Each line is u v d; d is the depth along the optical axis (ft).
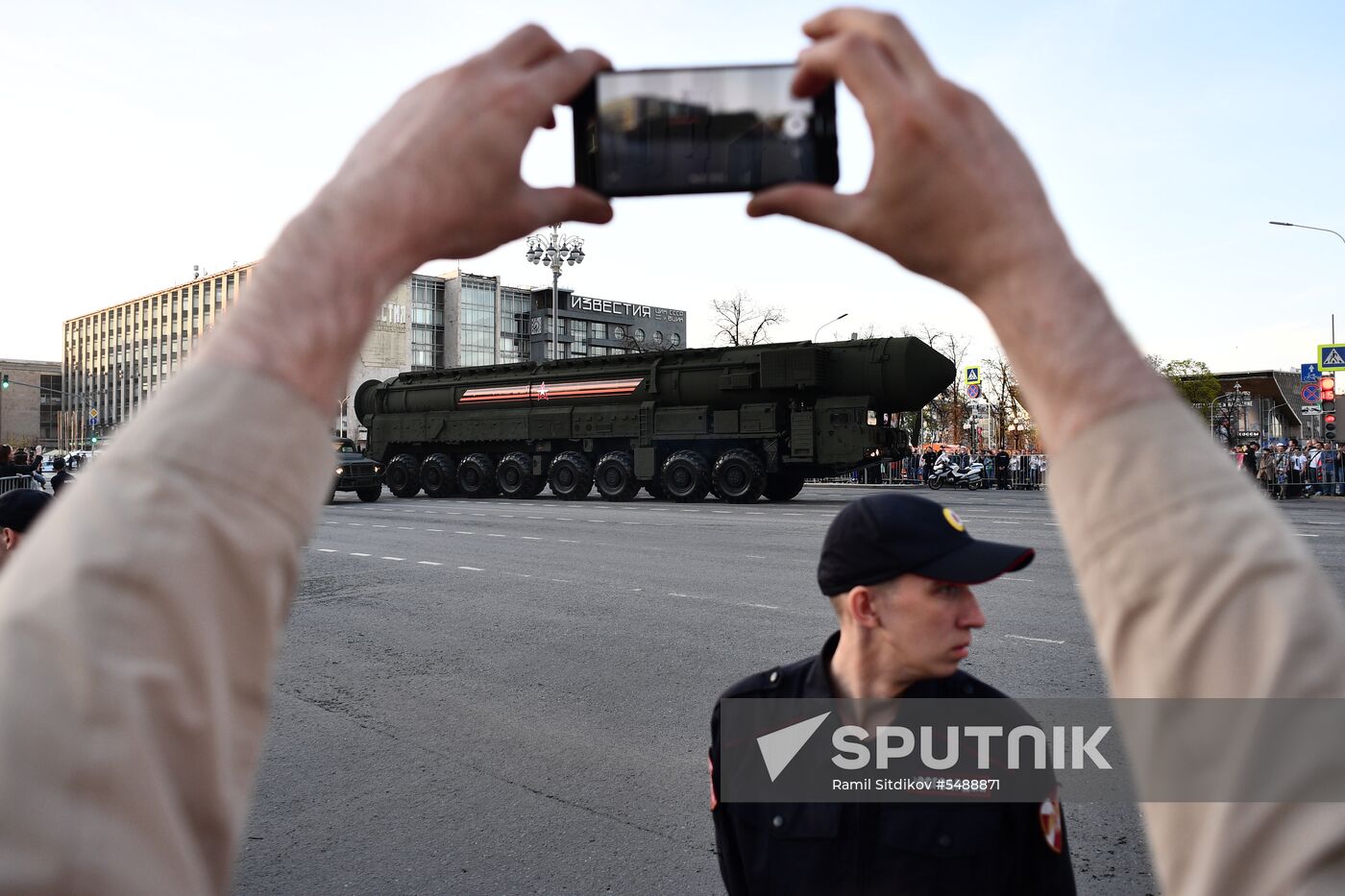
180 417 1.62
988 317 1.84
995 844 4.69
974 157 1.73
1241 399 158.10
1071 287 1.75
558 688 16.90
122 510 1.52
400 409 86.22
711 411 69.21
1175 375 152.87
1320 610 1.58
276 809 11.66
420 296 296.71
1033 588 26.63
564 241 102.73
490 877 9.89
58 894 1.33
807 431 63.87
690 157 2.47
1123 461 1.68
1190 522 1.63
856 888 4.72
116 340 377.50
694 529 45.44
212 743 1.51
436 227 1.86
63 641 1.41
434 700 16.22
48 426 422.41
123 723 1.39
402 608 24.67
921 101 1.72
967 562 4.64
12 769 1.34
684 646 19.95
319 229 1.77
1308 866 1.47
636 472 71.56
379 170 1.83
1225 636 1.57
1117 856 10.13
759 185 2.44
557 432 75.20
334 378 1.74
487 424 79.00
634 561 33.47
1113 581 1.69
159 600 1.47
